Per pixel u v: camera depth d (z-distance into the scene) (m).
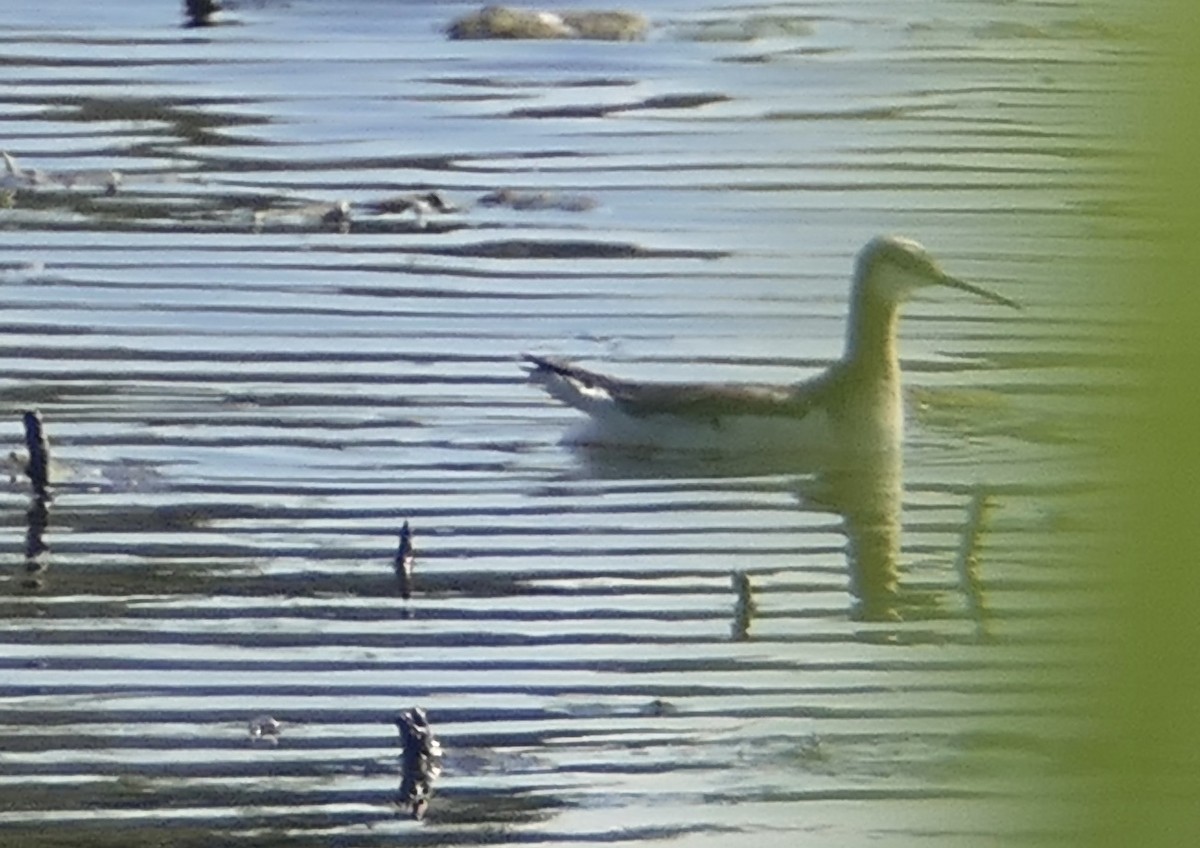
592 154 22.31
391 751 11.52
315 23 26.31
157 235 19.70
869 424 16.08
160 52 25.20
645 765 11.41
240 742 11.56
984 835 10.46
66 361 16.92
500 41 25.72
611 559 14.07
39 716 11.77
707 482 15.59
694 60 25.34
